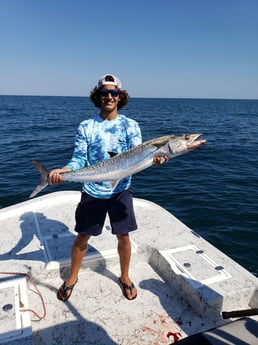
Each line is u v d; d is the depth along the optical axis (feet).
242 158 50.26
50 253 11.12
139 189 32.09
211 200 28.81
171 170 40.45
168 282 10.80
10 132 78.18
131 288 10.00
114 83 8.68
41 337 8.35
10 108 211.41
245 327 6.31
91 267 11.21
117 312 9.38
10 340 7.21
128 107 267.80
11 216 14.12
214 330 6.23
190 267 10.39
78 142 9.19
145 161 9.28
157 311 9.45
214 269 10.29
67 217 14.11
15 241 11.98
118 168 9.09
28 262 10.52
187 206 27.30
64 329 8.64
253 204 27.91
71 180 9.27
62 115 151.94
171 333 8.63
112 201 9.24
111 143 9.10
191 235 12.67
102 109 9.04
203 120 132.46
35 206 15.05
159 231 12.95
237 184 34.47
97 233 9.37
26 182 33.83
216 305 9.02
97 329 8.69
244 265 18.49
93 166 9.11
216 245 20.66
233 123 120.57
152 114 170.81
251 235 22.03
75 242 9.51
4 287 9.11
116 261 11.46
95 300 9.85
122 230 9.32
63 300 9.71
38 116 141.59
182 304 9.76
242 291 9.27
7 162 43.62
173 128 91.91
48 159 46.32
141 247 11.75
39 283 10.46
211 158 49.57
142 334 8.58
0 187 31.99
